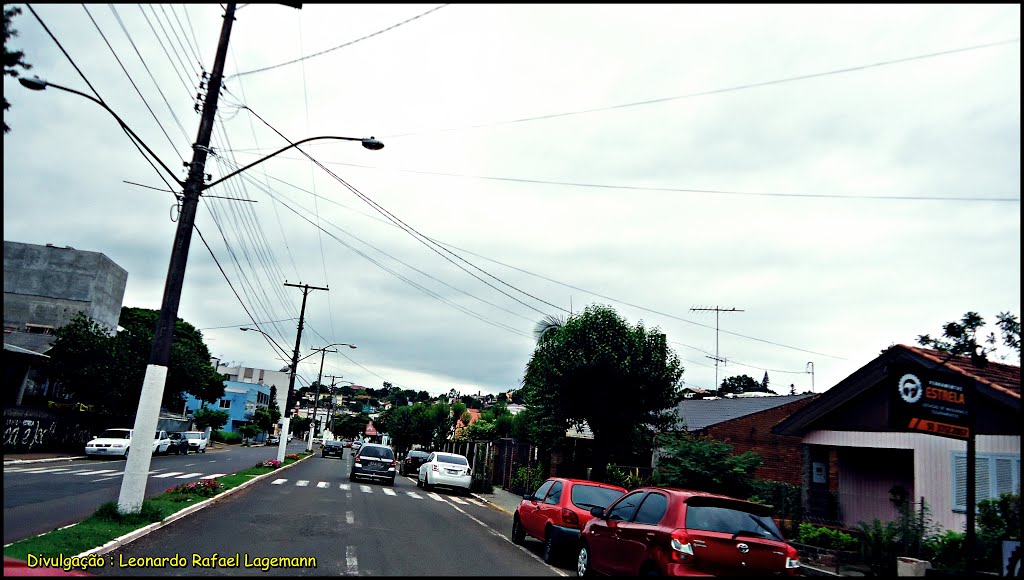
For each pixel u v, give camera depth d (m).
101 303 52.50
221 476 25.09
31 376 41.31
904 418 11.23
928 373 11.00
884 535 11.72
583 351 20.20
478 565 10.59
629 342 20.41
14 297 49.59
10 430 32.88
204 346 71.50
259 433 102.25
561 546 11.39
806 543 12.94
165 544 10.73
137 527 11.71
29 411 34.53
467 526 15.82
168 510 13.76
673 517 8.20
